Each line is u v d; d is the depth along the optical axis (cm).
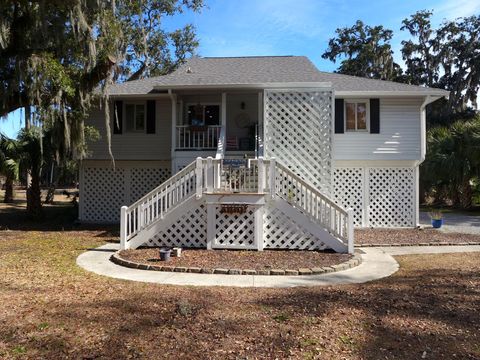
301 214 901
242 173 947
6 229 1322
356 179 1411
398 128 1382
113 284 626
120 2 1313
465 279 649
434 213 1620
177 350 371
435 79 3897
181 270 720
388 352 368
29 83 1056
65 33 1125
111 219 1525
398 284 629
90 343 387
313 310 491
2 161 1444
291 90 1202
